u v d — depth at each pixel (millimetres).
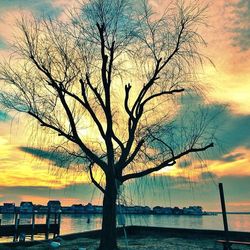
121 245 12898
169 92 13172
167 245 13008
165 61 13625
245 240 14188
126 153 12664
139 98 13391
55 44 12906
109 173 11852
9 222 57594
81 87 12164
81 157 13281
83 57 13062
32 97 12398
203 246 12641
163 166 12641
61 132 12242
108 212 11508
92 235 16766
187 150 12906
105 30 12789
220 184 9000
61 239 14844
